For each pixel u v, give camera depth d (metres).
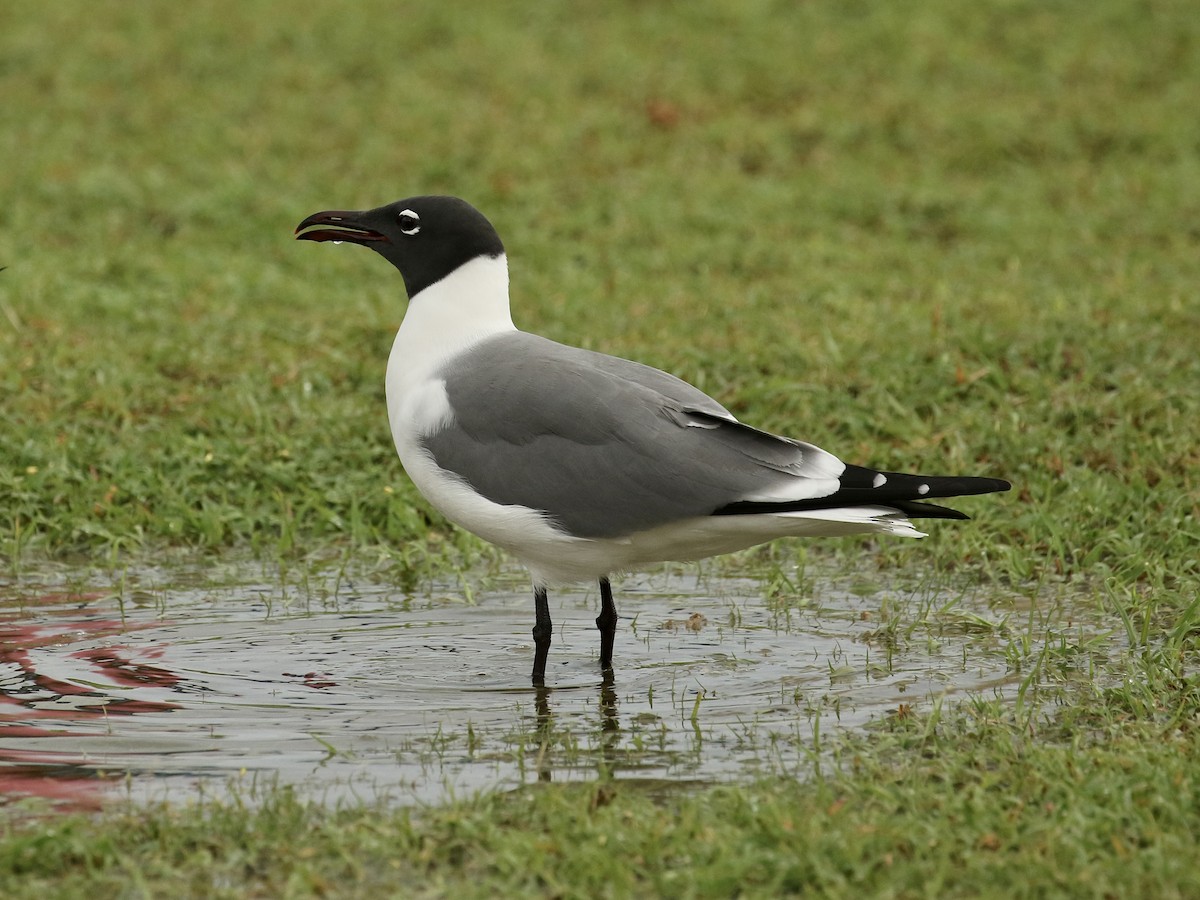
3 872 6.68
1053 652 9.65
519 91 24.55
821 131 23.50
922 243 20.05
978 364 14.80
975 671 9.43
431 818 7.16
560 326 16.17
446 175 21.80
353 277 18.84
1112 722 8.27
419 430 9.59
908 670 9.48
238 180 21.22
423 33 26.77
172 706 8.89
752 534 9.10
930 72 25.23
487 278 9.95
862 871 6.55
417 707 8.94
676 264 19.02
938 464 13.05
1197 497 11.99
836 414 13.92
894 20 26.73
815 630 10.38
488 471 9.33
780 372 14.91
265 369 15.11
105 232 19.89
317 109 23.94
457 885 6.55
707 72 25.23
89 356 15.22
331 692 9.19
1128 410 13.67
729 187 21.61
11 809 7.38
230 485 12.98
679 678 9.45
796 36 26.36
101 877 6.61
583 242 19.84
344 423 13.82
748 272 18.77
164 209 20.66
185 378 14.99
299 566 11.95
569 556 9.39
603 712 8.84
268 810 7.18
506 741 8.32
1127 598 10.64
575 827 6.95
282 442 13.45
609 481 9.09
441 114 23.69
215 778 7.77
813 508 8.86
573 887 6.52
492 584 11.59
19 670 9.53
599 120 23.56
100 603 11.03
